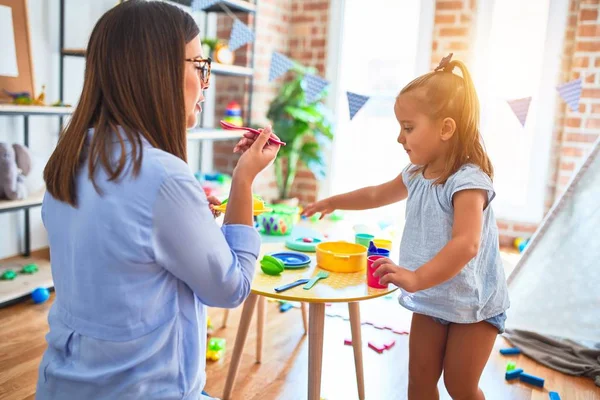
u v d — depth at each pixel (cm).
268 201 446
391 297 288
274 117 420
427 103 131
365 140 446
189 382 88
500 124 396
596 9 353
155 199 79
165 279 84
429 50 404
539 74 382
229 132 359
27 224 294
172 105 86
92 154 82
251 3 396
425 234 138
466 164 134
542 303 232
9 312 239
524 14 379
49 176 85
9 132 279
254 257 93
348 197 165
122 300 81
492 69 392
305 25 447
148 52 83
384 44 428
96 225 80
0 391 175
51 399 85
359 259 157
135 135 82
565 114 373
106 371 82
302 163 461
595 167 219
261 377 195
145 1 88
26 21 266
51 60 296
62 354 86
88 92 86
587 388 195
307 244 178
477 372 139
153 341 83
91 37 88
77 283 83
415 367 146
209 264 83
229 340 224
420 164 139
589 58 358
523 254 238
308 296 134
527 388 194
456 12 392
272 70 242
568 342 222
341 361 211
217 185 349
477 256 136
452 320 136
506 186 400
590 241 221
